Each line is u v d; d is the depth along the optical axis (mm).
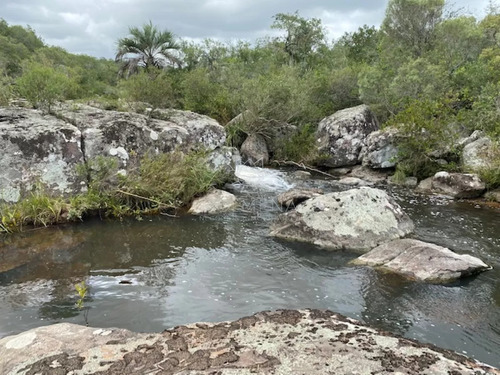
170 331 2945
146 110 11828
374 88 14711
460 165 11047
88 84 22016
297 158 14578
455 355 2605
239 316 4371
